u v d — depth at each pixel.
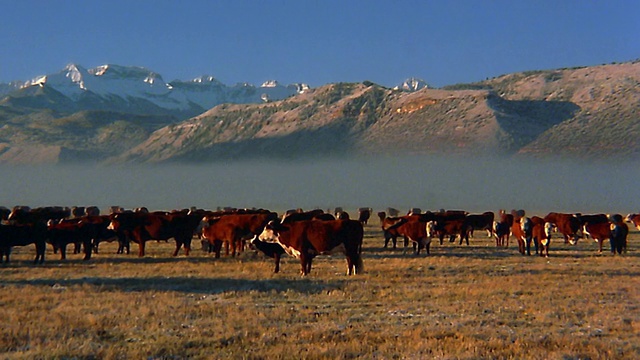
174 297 18.31
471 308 16.91
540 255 31.22
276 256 24.34
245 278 22.47
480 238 43.25
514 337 13.72
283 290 19.77
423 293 19.08
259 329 14.24
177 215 30.88
